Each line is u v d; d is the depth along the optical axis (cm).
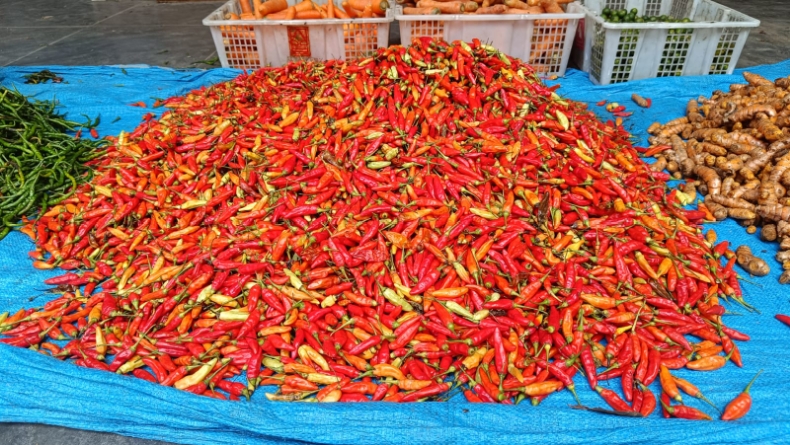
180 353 70
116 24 245
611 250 80
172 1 288
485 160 94
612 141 114
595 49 163
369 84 112
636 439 59
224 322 72
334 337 71
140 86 165
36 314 77
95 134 132
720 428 59
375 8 170
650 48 156
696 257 81
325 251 77
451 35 163
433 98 110
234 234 84
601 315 72
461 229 81
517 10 159
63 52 204
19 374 67
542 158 96
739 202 97
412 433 60
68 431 65
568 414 61
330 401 64
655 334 70
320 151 98
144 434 63
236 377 70
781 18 230
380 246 78
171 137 108
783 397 65
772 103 113
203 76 171
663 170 117
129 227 91
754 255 92
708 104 135
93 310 75
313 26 165
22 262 91
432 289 74
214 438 62
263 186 92
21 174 105
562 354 68
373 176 91
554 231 84
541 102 111
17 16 259
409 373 69
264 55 172
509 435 59
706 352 70
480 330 69
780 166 97
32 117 126
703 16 173
